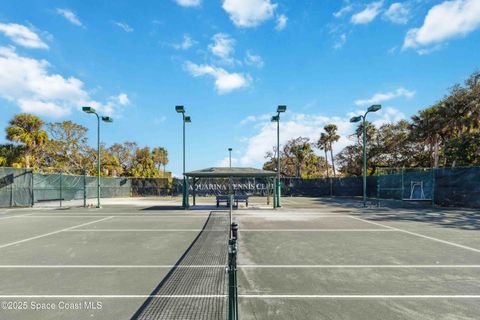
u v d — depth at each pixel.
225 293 5.57
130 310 4.86
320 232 12.27
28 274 6.79
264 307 4.94
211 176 23.84
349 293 5.57
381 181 34.25
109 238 11.15
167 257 8.27
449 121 35.72
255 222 15.40
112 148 67.00
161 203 30.84
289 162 61.12
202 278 6.45
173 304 5.08
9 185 25.23
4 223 15.53
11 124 40.50
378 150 47.06
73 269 7.15
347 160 51.84
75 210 22.73
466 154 33.22
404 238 10.96
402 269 7.07
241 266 7.32
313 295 5.46
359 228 13.33
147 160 70.62
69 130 47.53
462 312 4.77
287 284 6.04
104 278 6.48
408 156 45.53
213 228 13.54
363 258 8.08
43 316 4.68
